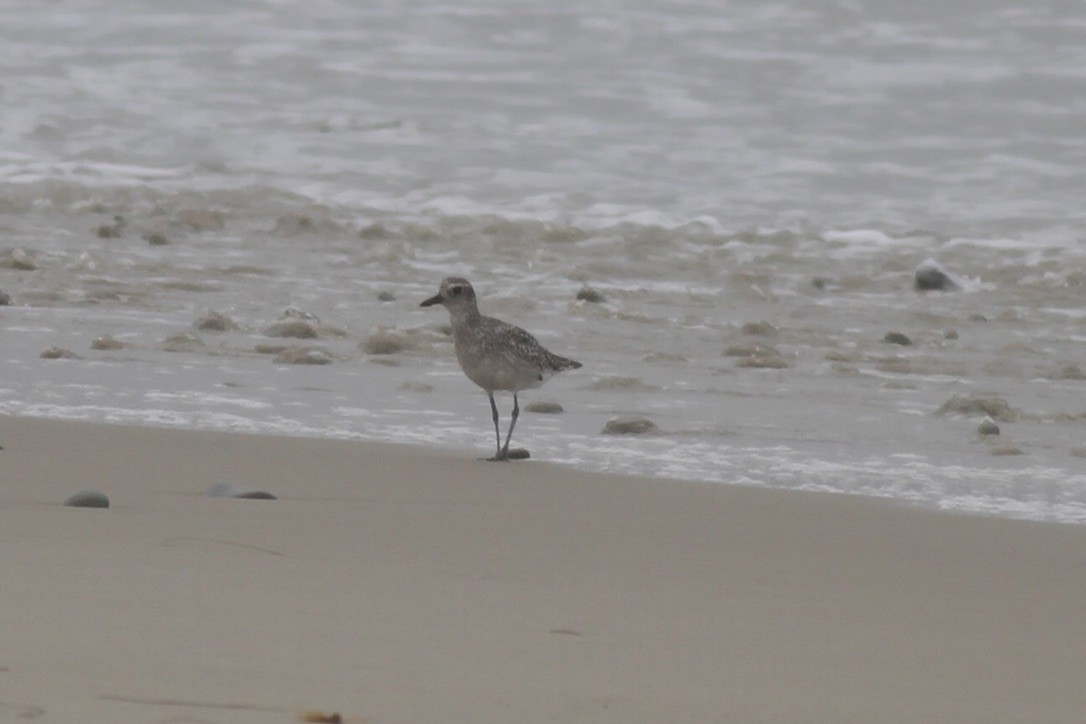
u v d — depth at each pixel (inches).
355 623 268.5
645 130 1240.2
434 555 335.3
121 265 832.9
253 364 626.2
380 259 884.0
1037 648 281.9
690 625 284.0
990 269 895.1
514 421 494.9
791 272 888.9
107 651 240.1
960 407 581.9
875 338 736.3
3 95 1330.0
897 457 505.7
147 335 673.0
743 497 435.8
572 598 300.2
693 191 1091.9
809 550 365.1
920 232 990.4
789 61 1432.1
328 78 1395.2
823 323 767.7
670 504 420.5
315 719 213.5
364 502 402.6
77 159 1158.3
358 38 1523.1
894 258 928.3
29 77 1390.3
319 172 1134.4
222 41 1513.3
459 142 1211.9
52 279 787.4
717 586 320.2
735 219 1024.2
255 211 1011.3
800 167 1149.1
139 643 245.8
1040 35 1496.1
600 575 324.8
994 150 1186.6
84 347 642.2
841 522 405.1
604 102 1318.9
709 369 655.8
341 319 732.7
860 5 1596.9
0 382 570.3
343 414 545.0
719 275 873.5
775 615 296.2
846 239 973.8
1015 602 319.6
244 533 345.7
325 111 1301.7
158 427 506.6
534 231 973.8
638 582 319.6
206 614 267.0
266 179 1115.3
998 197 1079.0
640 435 530.6
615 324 746.2
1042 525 412.5
